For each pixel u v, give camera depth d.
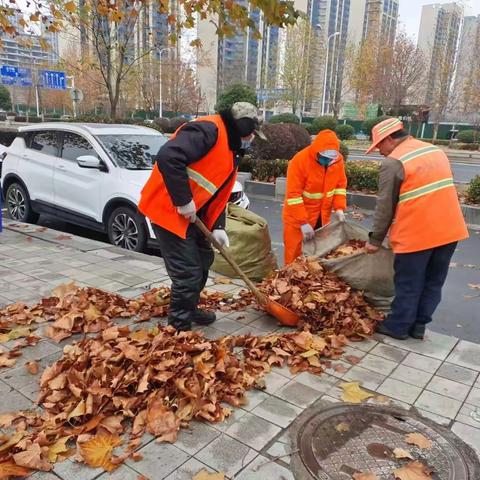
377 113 38.28
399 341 3.86
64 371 3.07
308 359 3.43
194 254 3.57
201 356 3.18
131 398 2.82
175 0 10.43
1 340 3.59
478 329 4.49
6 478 2.28
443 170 3.60
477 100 32.56
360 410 2.92
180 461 2.46
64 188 7.21
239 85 25.62
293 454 2.53
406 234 3.62
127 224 6.45
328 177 4.85
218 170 3.41
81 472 2.36
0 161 8.20
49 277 5.07
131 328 3.90
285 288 4.07
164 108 45.25
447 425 2.81
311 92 40.38
